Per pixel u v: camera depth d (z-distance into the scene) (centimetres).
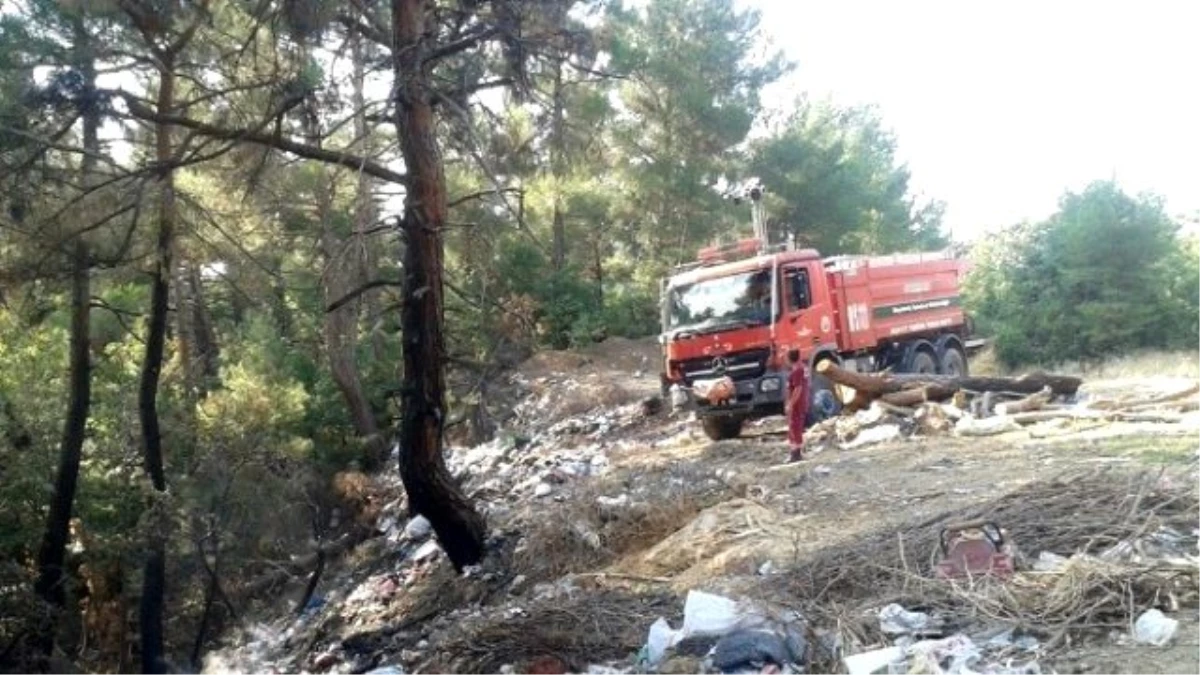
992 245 3238
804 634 709
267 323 2731
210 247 1758
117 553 1747
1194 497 829
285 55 1338
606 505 1340
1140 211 2923
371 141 1441
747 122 3616
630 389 2781
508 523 1466
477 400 2459
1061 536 793
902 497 1102
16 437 1694
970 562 760
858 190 4328
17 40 1220
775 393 1736
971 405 1647
